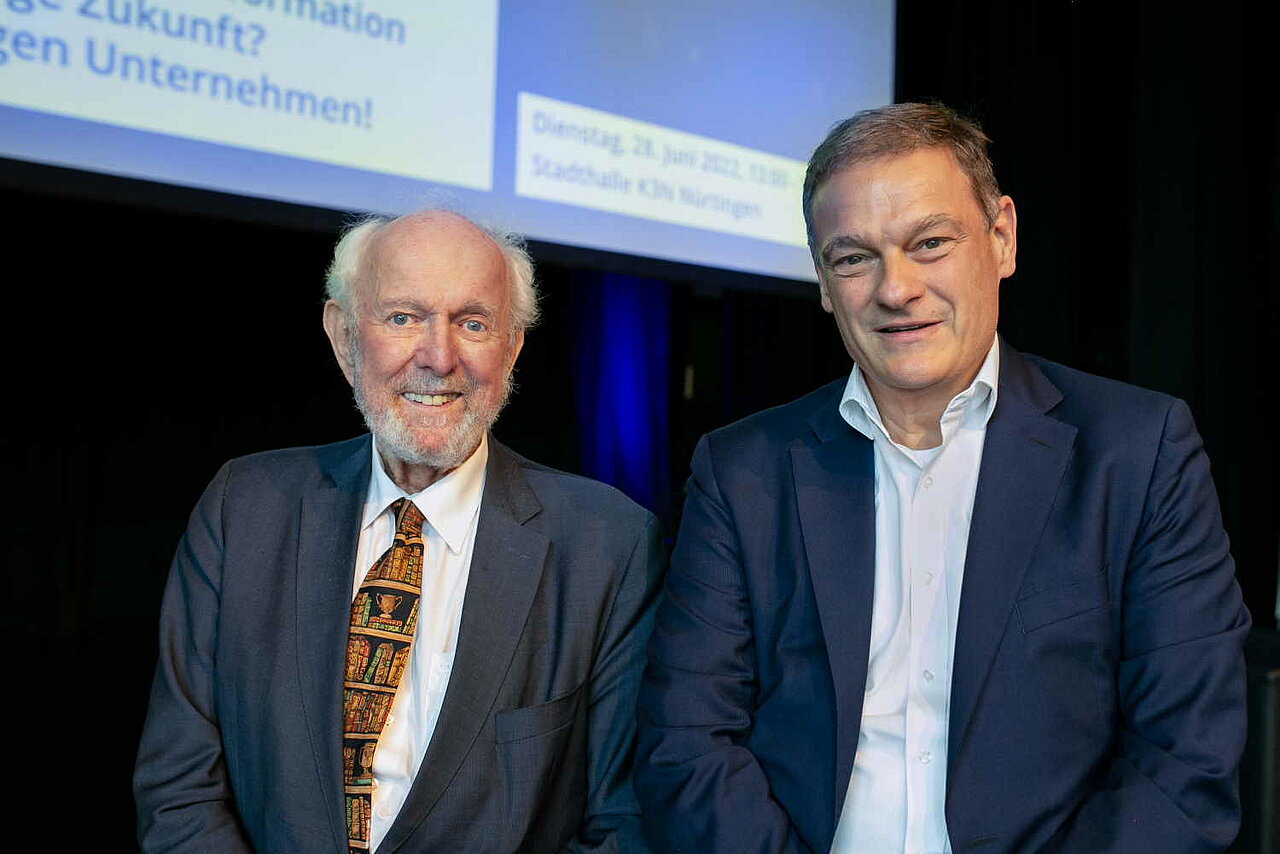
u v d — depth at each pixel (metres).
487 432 1.31
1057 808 0.95
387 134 2.16
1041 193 3.08
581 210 2.44
